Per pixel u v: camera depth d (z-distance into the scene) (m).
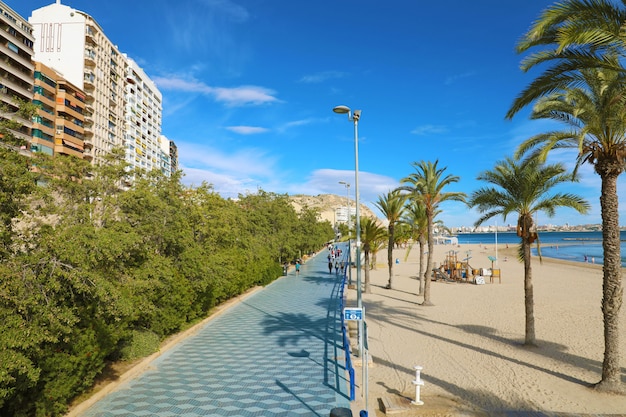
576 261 81.00
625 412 10.92
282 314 24.55
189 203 22.39
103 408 10.68
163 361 14.98
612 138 12.25
